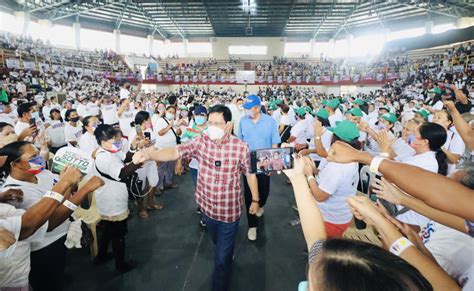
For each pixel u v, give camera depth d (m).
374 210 1.12
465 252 1.24
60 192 1.51
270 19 26.33
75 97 14.27
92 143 3.67
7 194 1.79
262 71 28.52
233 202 2.32
